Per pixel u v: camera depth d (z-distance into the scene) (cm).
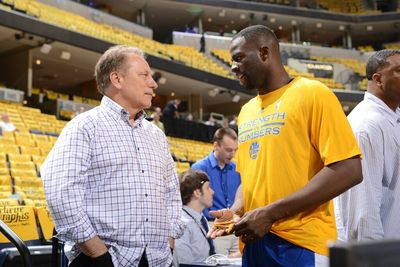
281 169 167
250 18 2212
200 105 1905
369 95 212
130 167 188
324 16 2266
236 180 379
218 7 2094
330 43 2548
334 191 155
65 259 211
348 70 2022
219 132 376
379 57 211
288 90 172
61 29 1316
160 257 189
